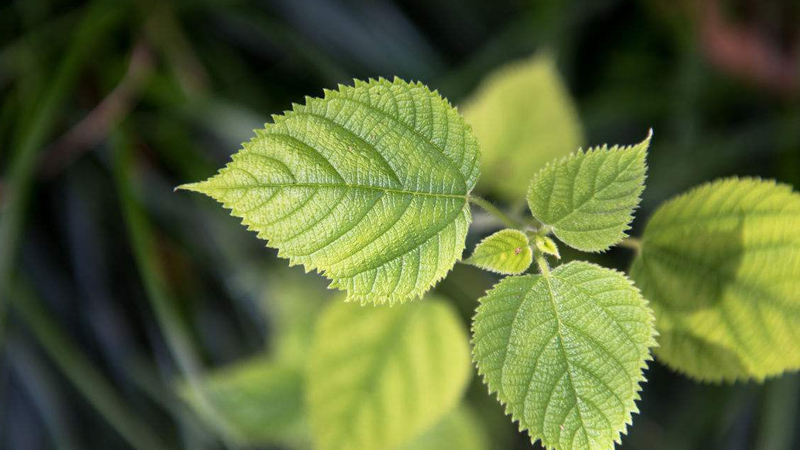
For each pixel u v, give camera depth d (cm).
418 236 81
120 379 118
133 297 120
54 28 119
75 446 114
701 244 85
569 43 126
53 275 118
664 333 87
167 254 120
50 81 113
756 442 116
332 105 80
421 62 126
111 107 115
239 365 112
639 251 86
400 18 127
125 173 107
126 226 122
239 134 116
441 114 81
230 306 124
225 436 109
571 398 80
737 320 86
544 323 81
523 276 81
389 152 80
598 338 81
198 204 118
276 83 127
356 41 126
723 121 128
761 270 85
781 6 122
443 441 102
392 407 94
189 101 118
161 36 121
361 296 80
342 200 80
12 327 113
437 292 113
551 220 82
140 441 110
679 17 126
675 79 124
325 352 94
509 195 99
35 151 104
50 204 121
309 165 79
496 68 121
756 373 86
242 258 116
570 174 81
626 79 128
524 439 119
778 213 84
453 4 131
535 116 98
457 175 81
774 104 127
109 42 121
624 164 81
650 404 125
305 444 106
